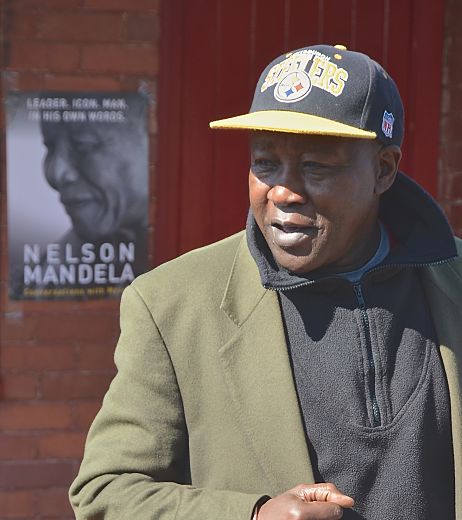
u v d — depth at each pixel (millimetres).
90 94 4672
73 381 4777
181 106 4777
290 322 2232
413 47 4914
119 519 2078
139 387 2184
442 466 2219
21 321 4727
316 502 1957
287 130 1990
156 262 4828
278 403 2143
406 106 4961
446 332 2270
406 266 2260
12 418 4750
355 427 2156
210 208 4863
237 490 2154
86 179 4711
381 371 2211
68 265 4738
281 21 4832
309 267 2139
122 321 2270
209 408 2176
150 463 2150
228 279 2254
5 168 4660
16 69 4613
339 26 4879
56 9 4598
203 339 2197
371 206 2227
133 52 4680
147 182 4766
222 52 4785
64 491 4805
